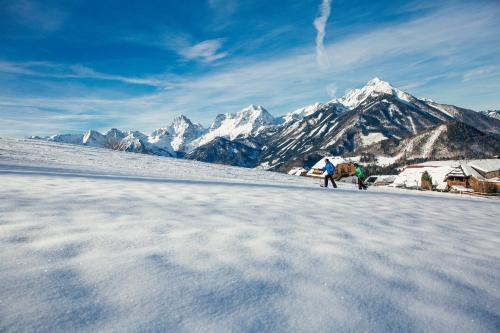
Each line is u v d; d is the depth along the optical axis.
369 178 102.19
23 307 1.71
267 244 3.28
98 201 5.48
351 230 4.33
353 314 1.90
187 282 2.18
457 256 3.32
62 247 2.73
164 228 3.70
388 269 2.74
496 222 6.39
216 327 1.67
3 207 4.38
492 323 1.90
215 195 7.83
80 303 1.80
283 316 1.83
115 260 2.50
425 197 12.70
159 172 20.67
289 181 23.84
